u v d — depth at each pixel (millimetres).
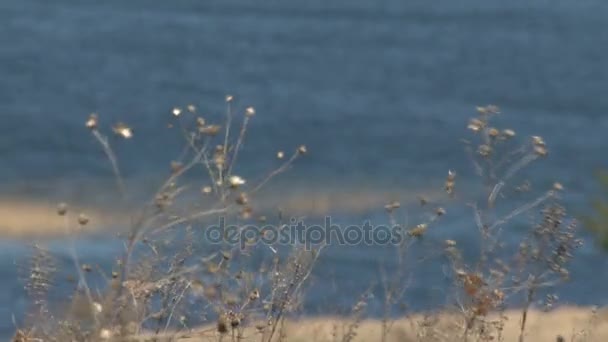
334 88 176125
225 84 172875
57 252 43469
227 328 18250
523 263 21719
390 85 183125
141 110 143125
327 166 102625
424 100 167625
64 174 91375
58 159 99562
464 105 165250
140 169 93812
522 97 175250
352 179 94250
